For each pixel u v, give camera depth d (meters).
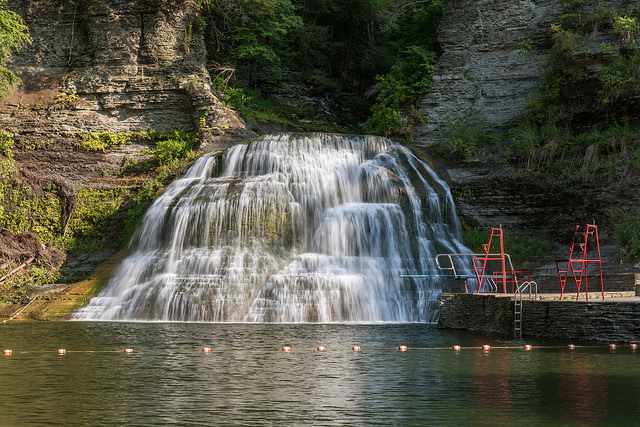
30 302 35.78
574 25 43.97
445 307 29.41
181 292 33.53
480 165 43.16
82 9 48.28
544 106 43.66
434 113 47.66
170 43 47.69
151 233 38.34
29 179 43.22
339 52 56.91
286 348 22.55
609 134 40.12
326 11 55.94
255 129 47.53
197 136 45.50
